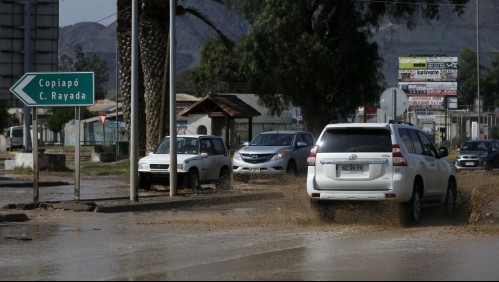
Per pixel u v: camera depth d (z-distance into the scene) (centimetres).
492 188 2455
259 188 2772
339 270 1077
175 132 2348
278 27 4556
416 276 1030
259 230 1577
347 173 1616
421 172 1669
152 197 2309
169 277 1045
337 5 4706
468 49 11394
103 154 5169
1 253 1302
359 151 1616
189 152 2667
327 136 1656
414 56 8312
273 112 5200
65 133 9062
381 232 1520
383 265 1118
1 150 9962
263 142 3177
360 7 4869
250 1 4712
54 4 3653
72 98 2095
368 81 4853
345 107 4997
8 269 1150
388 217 1644
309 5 4641
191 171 2588
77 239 1466
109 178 3462
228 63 9044
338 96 4938
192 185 2591
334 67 4631
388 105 2727
